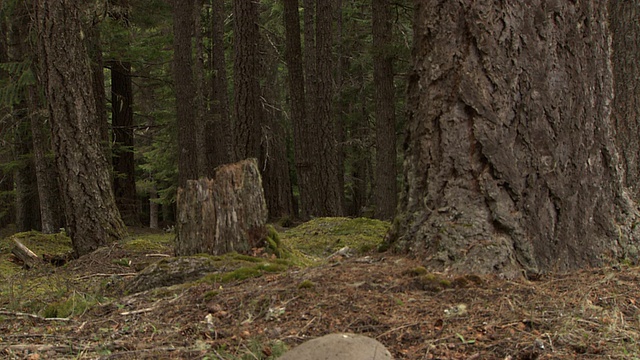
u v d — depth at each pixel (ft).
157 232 50.24
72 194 28.55
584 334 10.75
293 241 29.19
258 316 12.49
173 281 16.25
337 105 72.18
